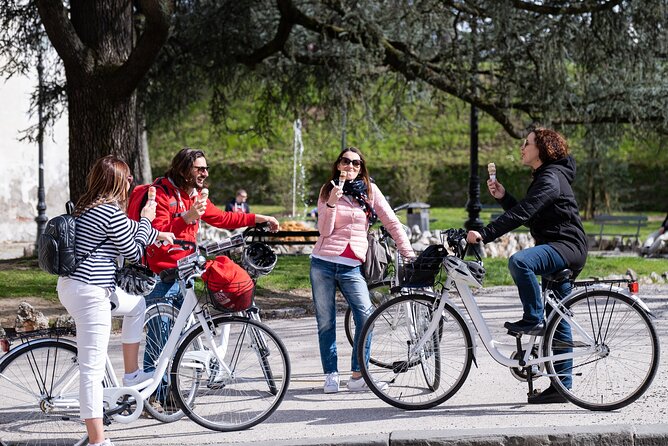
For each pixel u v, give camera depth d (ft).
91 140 54.70
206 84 80.79
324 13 72.18
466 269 24.90
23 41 67.97
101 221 21.40
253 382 24.14
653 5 62.64
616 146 77.20
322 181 195.62
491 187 27.40
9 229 103.30
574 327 24.80
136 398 22.76
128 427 24.48
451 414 24.63
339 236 27.40
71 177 55.26
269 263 24.68
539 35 67.15
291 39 75.56
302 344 36.91
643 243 88.99
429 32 70.03
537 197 24.38
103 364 21.56
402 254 27.86
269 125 86.38
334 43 71.77
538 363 24.90
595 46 67.00
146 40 51.47
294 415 25.08
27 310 39.93
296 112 82.53
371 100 81.35
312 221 106.63
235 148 206.90
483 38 66.54
